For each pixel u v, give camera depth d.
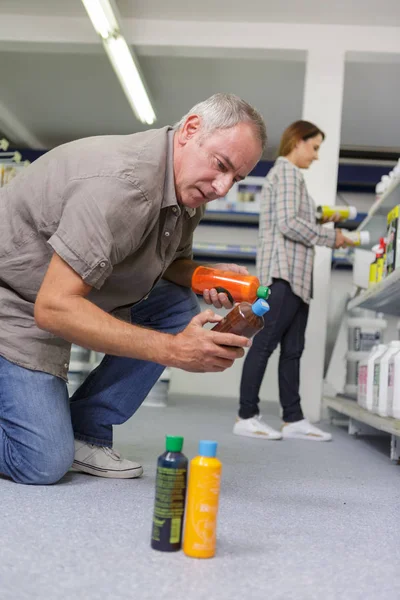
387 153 6.93
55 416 1.51
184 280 1.83
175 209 1.47
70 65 5.54
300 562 1.06
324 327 4.25
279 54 4.71
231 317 1.35
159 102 6.26
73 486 1.53
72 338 1.32
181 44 4.73
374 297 3.28
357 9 4.42
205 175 1.41
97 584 0.89
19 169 3.56
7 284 1.55
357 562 1.09
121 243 1.35
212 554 1.04
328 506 1.55
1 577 0.89
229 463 2.12
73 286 1.32
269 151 6.98
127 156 1.36
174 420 3.60
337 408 3.62
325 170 4.42
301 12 4.51
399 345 2.51
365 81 5.48
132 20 4.76
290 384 3.12
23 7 4.77
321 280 4.28
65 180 1.41
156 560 1.01
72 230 1.31
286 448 2.66
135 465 1.70
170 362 1.30
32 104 6.37
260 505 1.49
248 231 7.04
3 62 5.54
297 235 2.99
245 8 4.54
